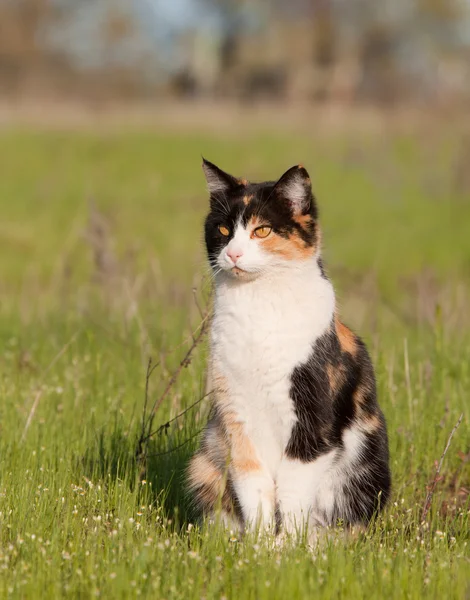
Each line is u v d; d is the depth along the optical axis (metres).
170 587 5.50
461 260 24.41
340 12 83.94
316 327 6.71
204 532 6.70
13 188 33.12
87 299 14.90
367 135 44.12
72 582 5.53
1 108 54.59
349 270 22.73
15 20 85.44
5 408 9.16
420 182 34.09
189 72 80.56
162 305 12.94
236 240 6.81
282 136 43.88
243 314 6.76
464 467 8.47
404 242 26.28
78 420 8.98
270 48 80.00
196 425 8.30
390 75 80.38
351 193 32.91
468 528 7.03
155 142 41.69
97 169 36.94
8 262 22.95
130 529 6.32
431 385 9.63
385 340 12.66
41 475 7.48
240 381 6.76
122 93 81.19
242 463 6.88
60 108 55.59
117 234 25.80
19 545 6.07
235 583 5.56
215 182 7.41
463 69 80.38
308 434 6.68
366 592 5.43
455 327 12.71
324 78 76.94
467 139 36.88
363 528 7.11
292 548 6.20
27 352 11.52
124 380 10.23
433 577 5.64
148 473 7.82
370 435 7.16
